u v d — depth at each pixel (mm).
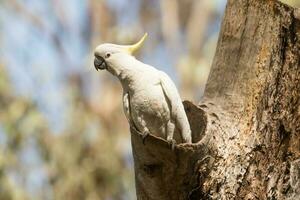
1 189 18453
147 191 9641
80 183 18922
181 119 9484
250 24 10625
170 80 9602
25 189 18672
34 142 19047
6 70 20109
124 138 21188
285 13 10398
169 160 9266
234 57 10688
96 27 25016
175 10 26516
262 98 10312
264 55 10453
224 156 9930
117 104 22625
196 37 26125
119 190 19594
